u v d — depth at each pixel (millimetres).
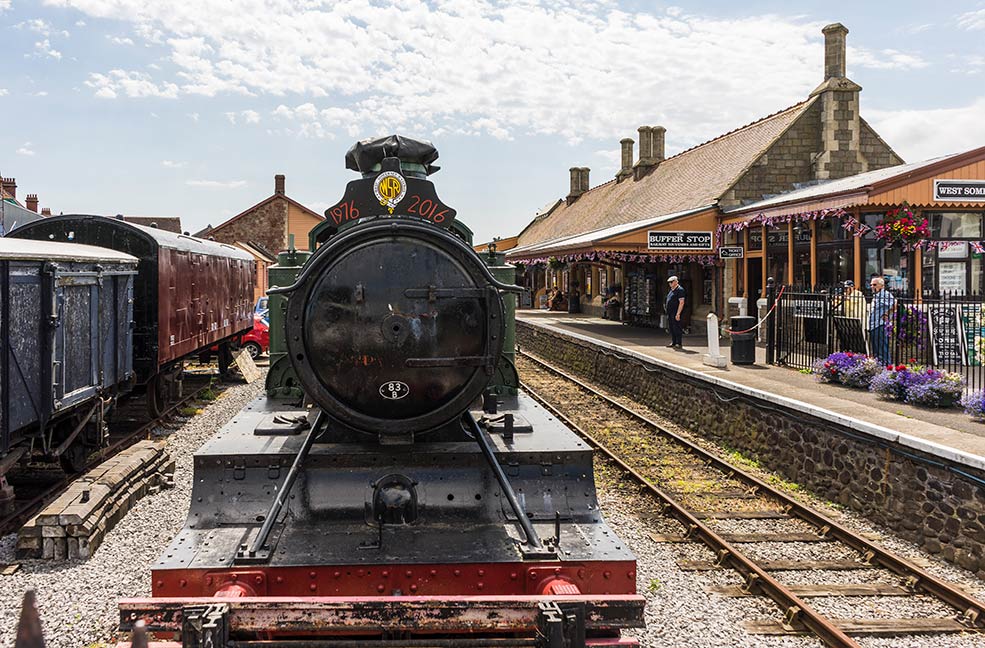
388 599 3379
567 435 4969
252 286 20781
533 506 4426
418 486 4422
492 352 4340
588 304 33188
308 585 3775
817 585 6059
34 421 7438
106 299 9609
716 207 19734
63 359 8023
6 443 6852
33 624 1860
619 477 9383
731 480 9312
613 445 11227
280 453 4438
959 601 5641
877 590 5969
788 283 16656
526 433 5035
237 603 3322
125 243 11602
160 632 3621
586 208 37531
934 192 13602
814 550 6906
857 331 12219
